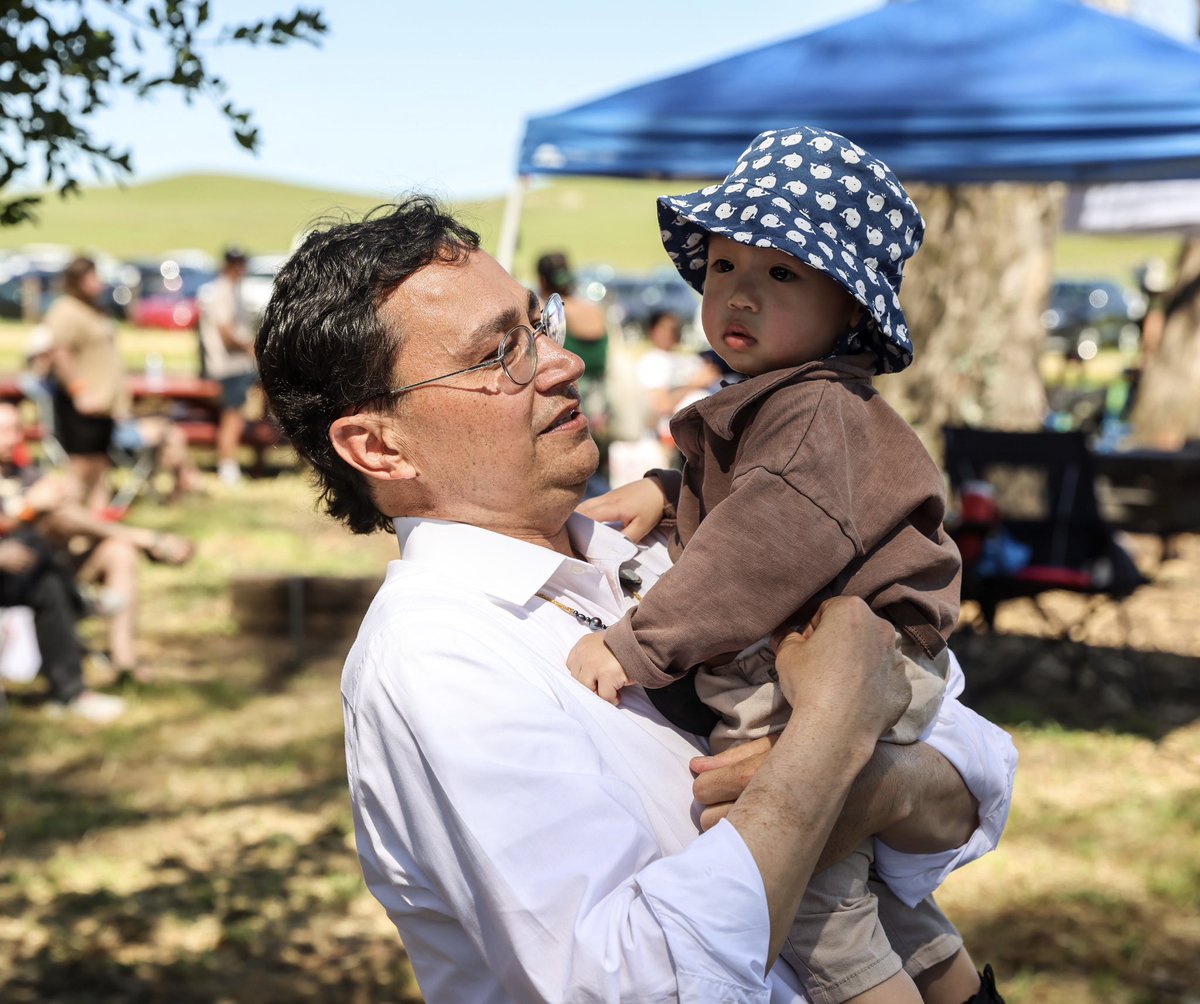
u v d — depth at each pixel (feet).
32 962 13.55
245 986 13.26
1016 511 23.67
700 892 4.41
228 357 41.57
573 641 5.50
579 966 4.41
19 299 100.01
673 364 33.76
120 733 20.34
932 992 5.80
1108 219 33.94
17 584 20.80
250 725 20.97
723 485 5.52
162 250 176.76
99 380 31.73
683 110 20.45
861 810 5.06
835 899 5.19
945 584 5.35
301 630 25.85
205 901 14.98
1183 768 19.08
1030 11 20.49
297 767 19.16
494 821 4.61
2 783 18.28
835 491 5.05
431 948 4.97
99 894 15.05
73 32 7.59
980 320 30.53
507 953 4.55
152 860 16.03
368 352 5.57
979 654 24.47
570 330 27.22
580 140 20.98
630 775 5.11
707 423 5.46
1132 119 18.31
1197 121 17.97
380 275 5.61
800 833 4.58
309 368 5.71
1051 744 19.97
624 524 6.47
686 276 6.28
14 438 21.90
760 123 19.95
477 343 5.57
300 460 6.19
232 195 276.21
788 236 5.24
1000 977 13.38
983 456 22.31
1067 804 17.69
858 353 5.56
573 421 5.91
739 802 4.67
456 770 4.67
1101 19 19.94
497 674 4.89
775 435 5.20
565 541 6.23
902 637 5.34
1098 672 23.59
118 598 22.53
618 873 4.61
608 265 151.12
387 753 4.93
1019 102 18.79
